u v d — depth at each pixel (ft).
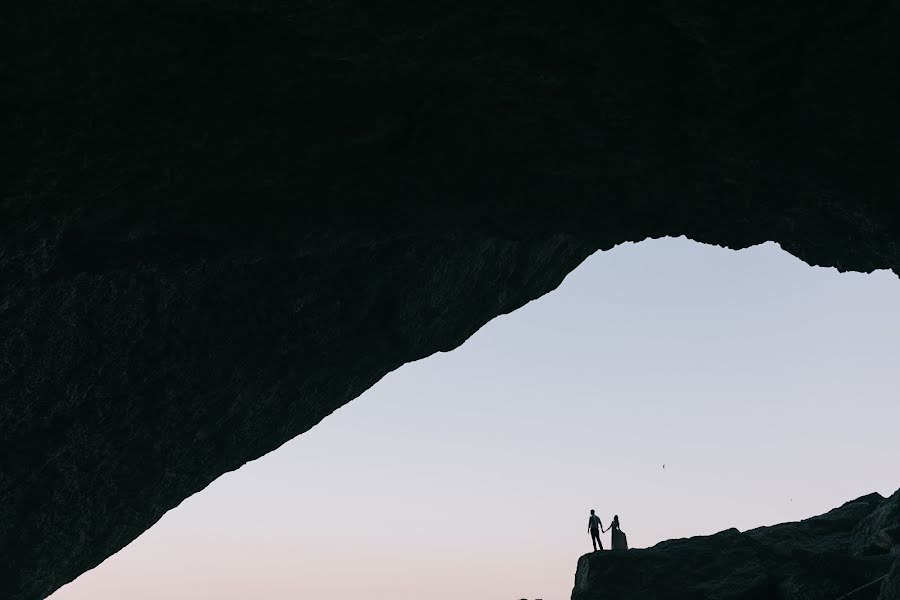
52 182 58.54
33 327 90.89
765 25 51.13
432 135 65.72
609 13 52.65
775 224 76.79
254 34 53.98
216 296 100.27
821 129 57.21
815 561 91.91
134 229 68.39
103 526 110.32
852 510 108.99
